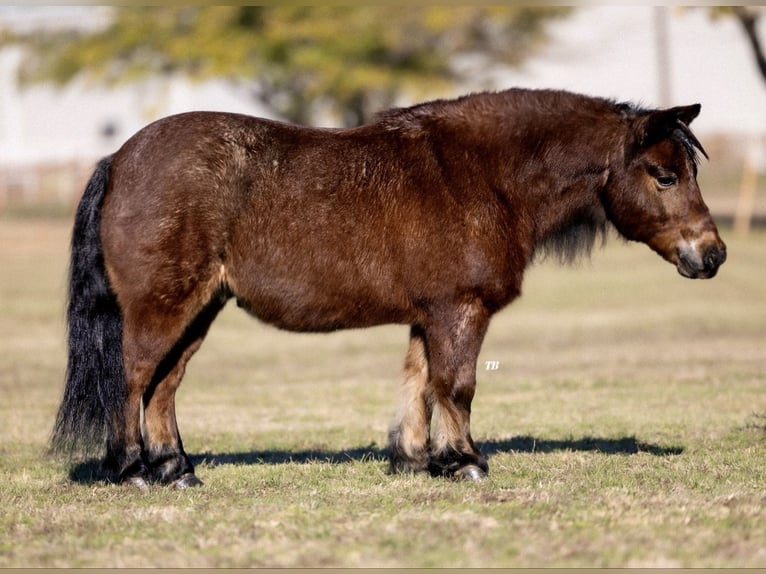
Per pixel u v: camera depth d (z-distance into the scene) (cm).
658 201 1172
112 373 1111
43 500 1106
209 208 1107
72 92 7038
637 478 1162
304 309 1148
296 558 872
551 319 3033
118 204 1112
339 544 909
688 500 1044
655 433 1479
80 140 7094
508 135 1169
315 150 1147
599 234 1283
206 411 1784
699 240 1164
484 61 5938
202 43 5503
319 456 1383
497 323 2989
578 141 1176
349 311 1154
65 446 1128
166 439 1160
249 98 6894
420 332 1196
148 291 1102
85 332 1116
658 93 6919
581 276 3875
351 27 5541
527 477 1174
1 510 1054
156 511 1028
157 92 6800
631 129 1169
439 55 5784
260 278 1135
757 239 4375
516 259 1166
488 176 1159
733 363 2159
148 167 1110
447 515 992
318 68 5522
